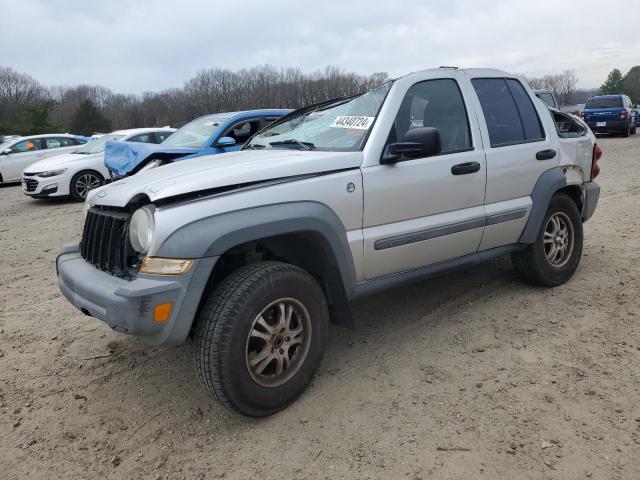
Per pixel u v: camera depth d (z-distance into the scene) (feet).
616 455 8.21
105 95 312.29
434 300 14.79
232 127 25.08
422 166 11.55
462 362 11.28
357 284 11.01
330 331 13.21
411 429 9.11
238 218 9.03
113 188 10.75
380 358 11.68
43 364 12.19
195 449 8.98
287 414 9.76
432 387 10.37
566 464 8.08
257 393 9.27
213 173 9.65
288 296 9.57
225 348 8.77
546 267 14.65
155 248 8.70
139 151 21.72
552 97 48.62
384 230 11.05
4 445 9.28
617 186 31.37
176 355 12.38
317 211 9.83
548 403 9.63
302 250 10.55
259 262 9.70
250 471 8.36
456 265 12.71
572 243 15.35
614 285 15.10
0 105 213.66
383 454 8.54
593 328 12.50
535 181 14.03
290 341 9.81
